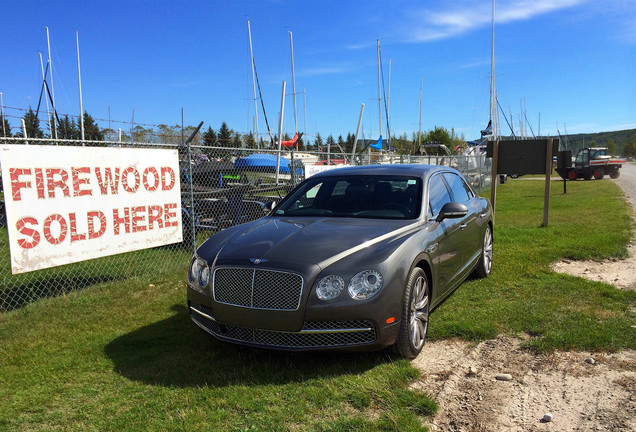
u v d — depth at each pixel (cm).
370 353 402
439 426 298
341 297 355
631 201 1638
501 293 574
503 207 1625
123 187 626
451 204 465
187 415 311
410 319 388
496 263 726
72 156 567
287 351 361
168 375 375
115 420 311
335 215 479
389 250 380
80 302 568
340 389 341
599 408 315
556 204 1627
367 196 494
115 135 1302
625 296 545
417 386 351
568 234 964
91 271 719
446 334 446
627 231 988
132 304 563
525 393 338
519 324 464
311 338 359
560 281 616
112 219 614
